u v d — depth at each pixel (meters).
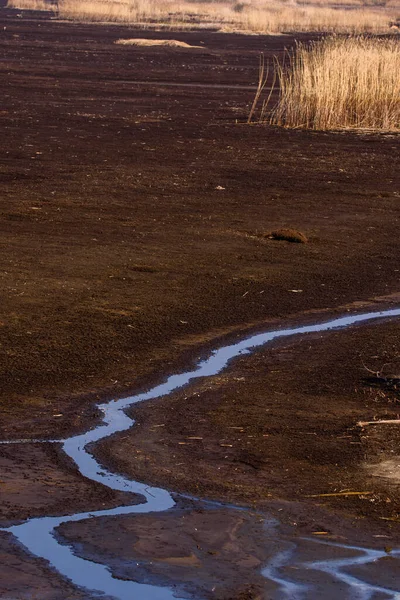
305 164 26.19
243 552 6.18
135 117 34.56
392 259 16.52
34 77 47.66
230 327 12.43
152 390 10.03
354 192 22.58
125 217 18.83
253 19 93.50
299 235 17.44
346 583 5.77
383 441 8.46
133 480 7.55
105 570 5.84
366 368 10.73
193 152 27.47
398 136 32.34
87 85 45.16
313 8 116.25
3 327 11.75
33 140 28.61
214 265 15.45
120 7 106.06
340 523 6.73
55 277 14.21
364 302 13.95
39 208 19.33
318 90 34.12
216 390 10.01
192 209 19.91
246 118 35.50
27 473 7.57
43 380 10.11
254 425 8.90
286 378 10.41
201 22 102.75
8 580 5.64
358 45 36.97
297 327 12.58
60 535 6.35
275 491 7.33
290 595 5.59
